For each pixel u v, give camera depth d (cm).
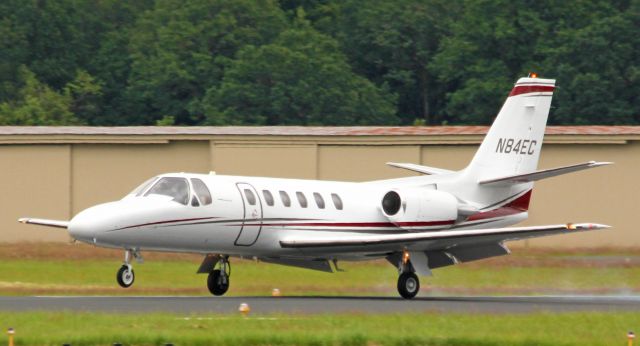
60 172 15775
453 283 12325
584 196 15788
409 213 10644
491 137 11294
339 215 10431
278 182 10269
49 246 15012
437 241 9788
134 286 11188
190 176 9731
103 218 9250
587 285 12269
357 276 12800
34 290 10325
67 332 6769
